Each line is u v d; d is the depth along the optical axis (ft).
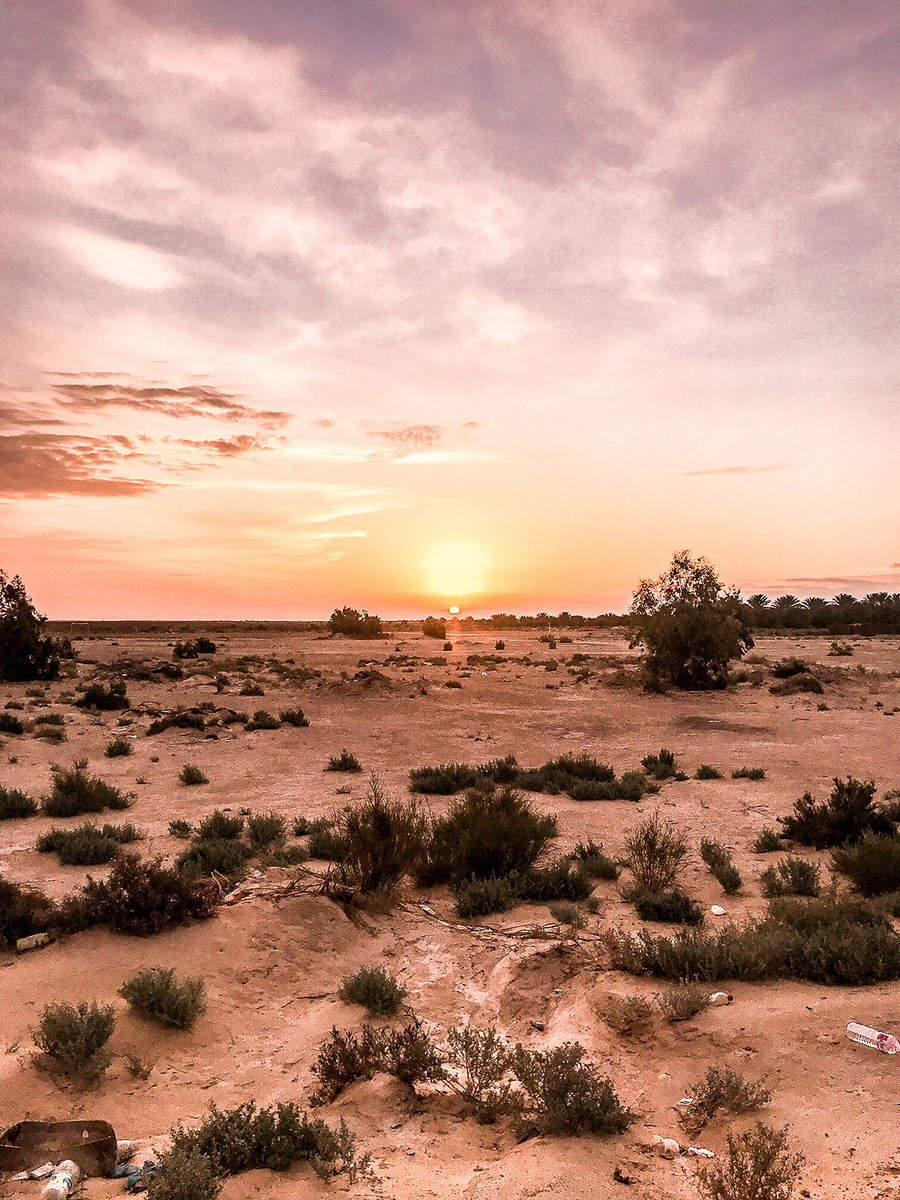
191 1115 19.45
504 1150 17.58
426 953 31.65
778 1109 18.37
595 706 116.26
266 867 38.65
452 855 41.50
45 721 91.20
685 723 101.19
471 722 101.55
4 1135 17.20
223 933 29.96
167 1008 23.65
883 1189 14.47
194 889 31.48
